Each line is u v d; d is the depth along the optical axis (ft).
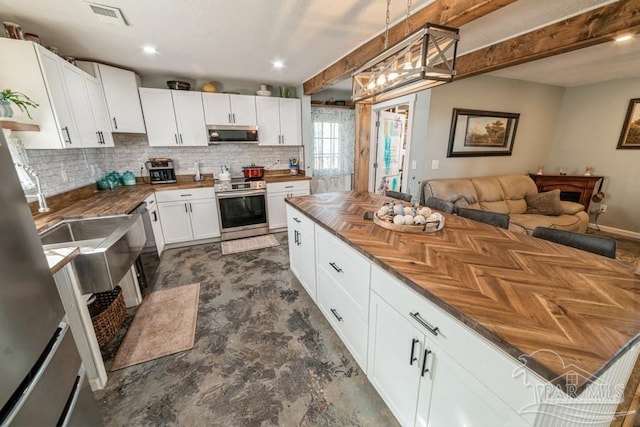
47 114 6.41
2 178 2.37
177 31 7.04
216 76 11.78
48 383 2.70
